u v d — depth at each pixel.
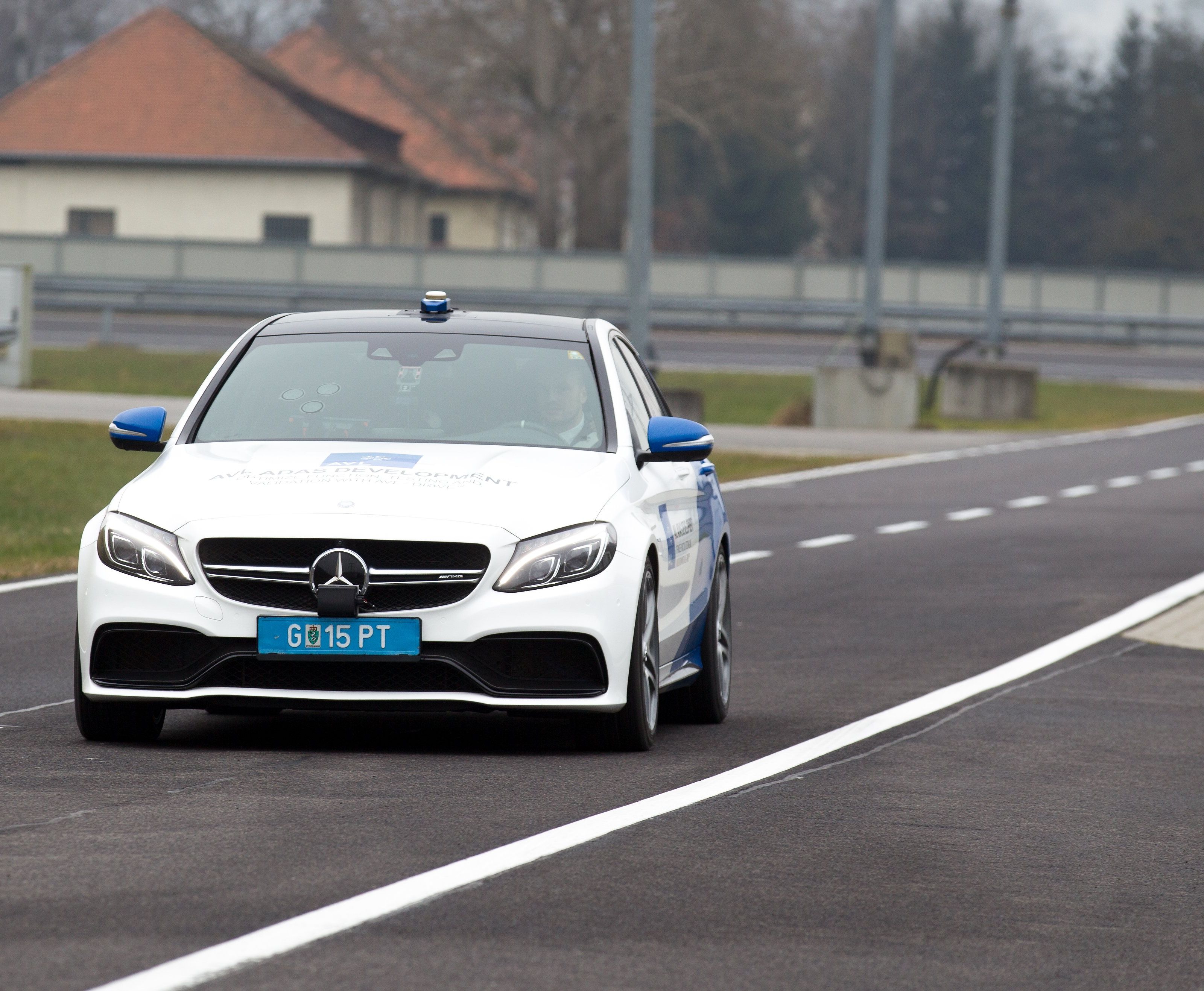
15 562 39.91
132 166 182.12
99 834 15.98
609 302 151.88
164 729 21.91
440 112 158.50
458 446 21.25
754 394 109.38
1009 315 148.50
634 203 78.12
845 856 16.28
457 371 22.47
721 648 24.31
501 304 154.62
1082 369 136.50
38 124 183.38
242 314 148.62
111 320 126.69
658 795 18.42
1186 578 41.28
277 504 19.58
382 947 12.79
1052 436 90.00
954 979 12.73
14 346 90.75
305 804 17.42
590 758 20.41
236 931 13.04
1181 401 116.69
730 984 12.34
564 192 199.12
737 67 149.12
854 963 12.98
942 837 17.25
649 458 21.88
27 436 66.06
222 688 19.36
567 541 19.70
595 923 13.67
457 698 19.28
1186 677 28.64
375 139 199.12
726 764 20.47
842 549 46.34
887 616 35.19
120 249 157.88
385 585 19.30
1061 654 30.61
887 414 92.94
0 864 14.88
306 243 169.38
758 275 157.75
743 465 70.81
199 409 22.02
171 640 19.55
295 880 14.54
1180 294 157.50
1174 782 20.56
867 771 20.44
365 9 149.25
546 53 152.75
